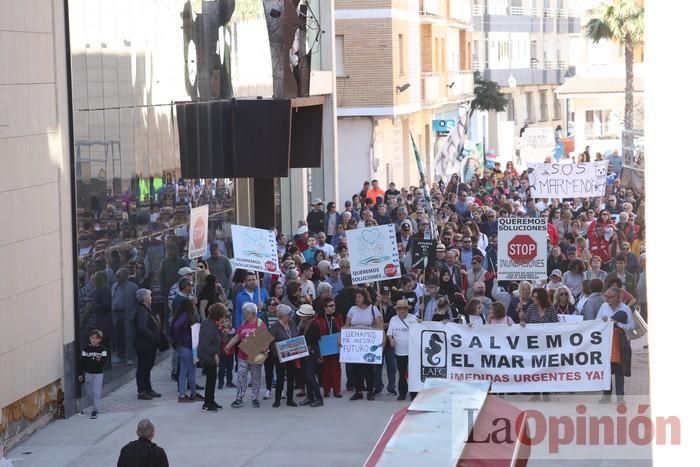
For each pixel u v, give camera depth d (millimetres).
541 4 98250
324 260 24188
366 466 10914
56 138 18781
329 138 40688
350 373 20625
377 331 19312
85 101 20125
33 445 17047
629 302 19469
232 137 27781
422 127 62844
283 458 16016
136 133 23078
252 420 18375
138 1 23500
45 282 18141
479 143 63031
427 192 26672
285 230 38094
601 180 31297
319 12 39844
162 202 24734
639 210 30922
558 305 20328
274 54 29766
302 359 19516
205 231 23125
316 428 17719
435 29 63219
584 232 29859
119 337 21438
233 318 21625
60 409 18703
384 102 50781
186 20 26594
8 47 17156
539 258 21953
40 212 18078
